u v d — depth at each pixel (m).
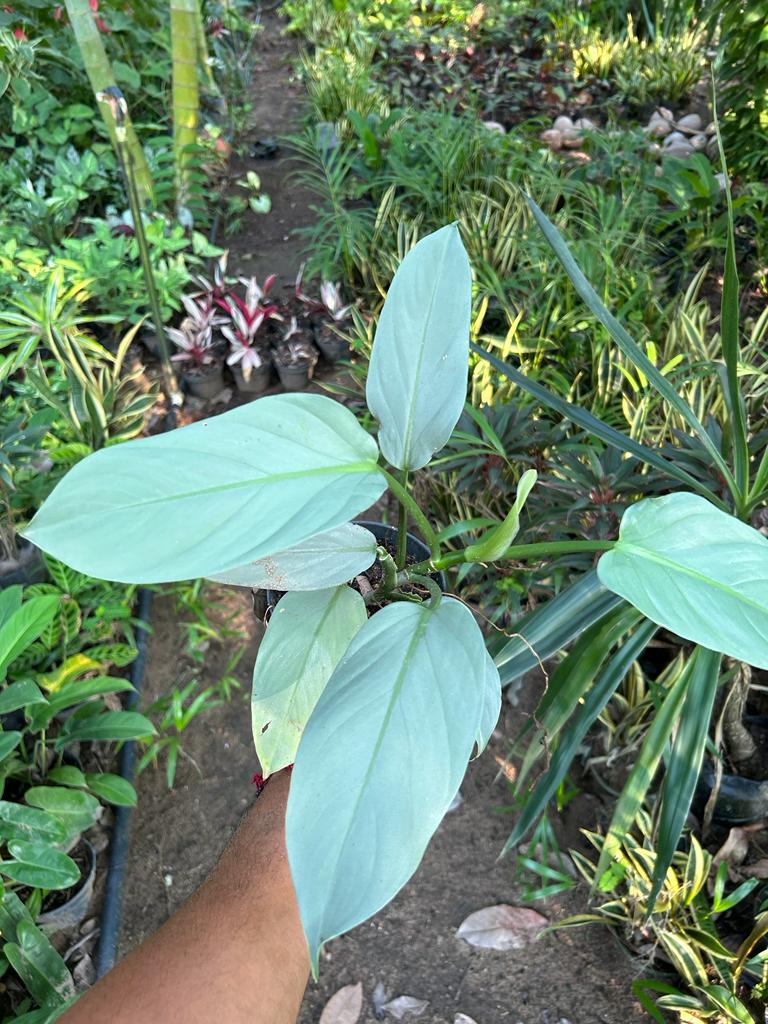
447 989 1.14
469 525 0.77
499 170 2.54
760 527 1.22
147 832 1.30
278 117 3.38
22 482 1.44
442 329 0.57
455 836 1.29
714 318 2.14
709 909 1.10
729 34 2.38
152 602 1.61
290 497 0.45
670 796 0.91
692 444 1.23
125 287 2.07
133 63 2.96
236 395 2.10
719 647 0.49
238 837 0.55
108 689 1.21
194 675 1.50
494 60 3.79
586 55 3.62
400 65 3.73
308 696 0.61
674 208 2.52
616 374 1.73
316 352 2.12
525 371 1.70
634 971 1.13
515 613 1.31
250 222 2.74
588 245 2.00
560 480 1.29
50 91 2.68
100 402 1.69
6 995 1.07
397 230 2.24
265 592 0.87
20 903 1.03
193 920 0.47
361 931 1.20
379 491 0.48
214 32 3.46
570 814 1.30
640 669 1.31
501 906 1.21
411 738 0.44
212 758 1.39
